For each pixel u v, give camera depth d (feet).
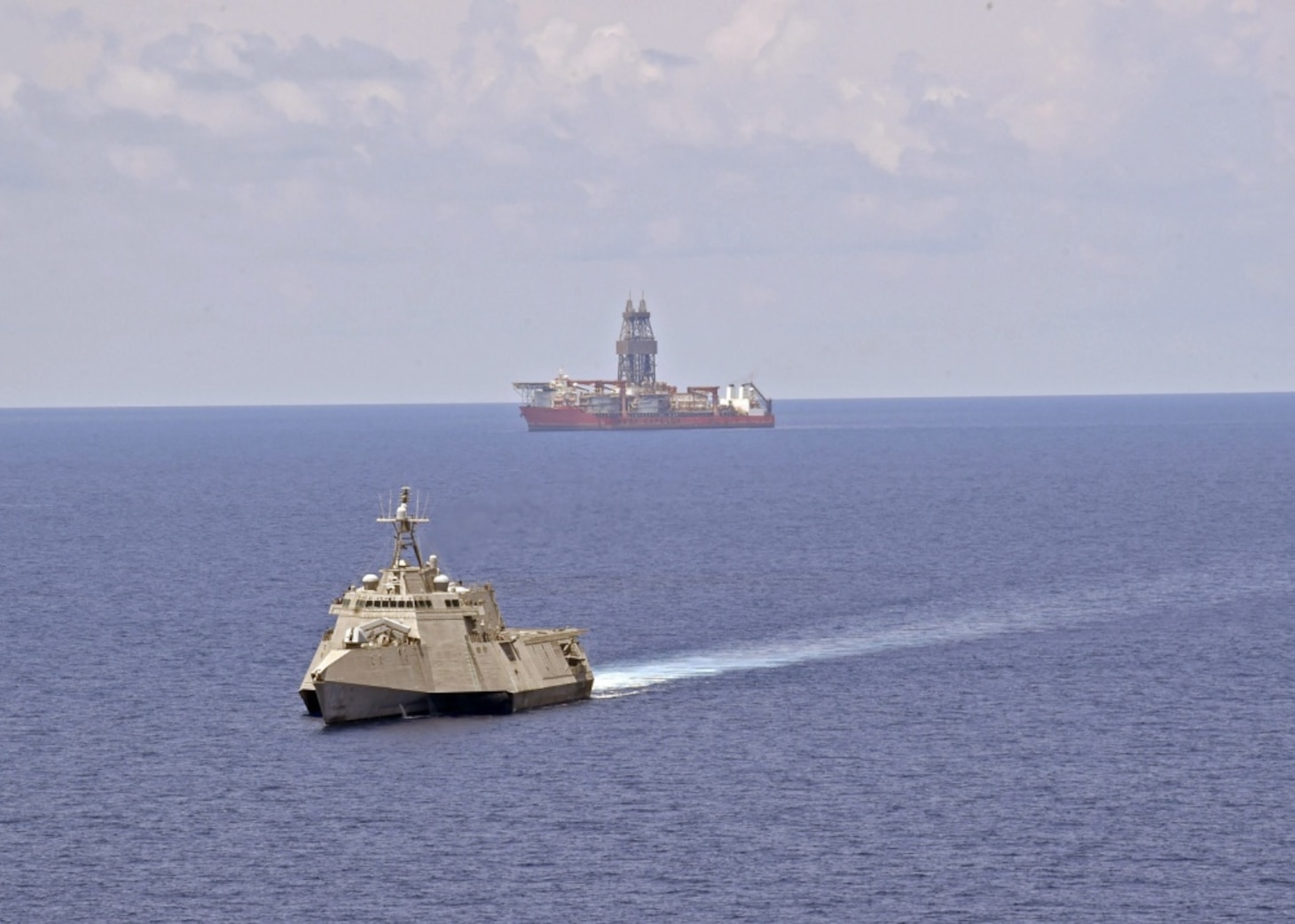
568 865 466.29
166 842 485.15
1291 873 460.14
